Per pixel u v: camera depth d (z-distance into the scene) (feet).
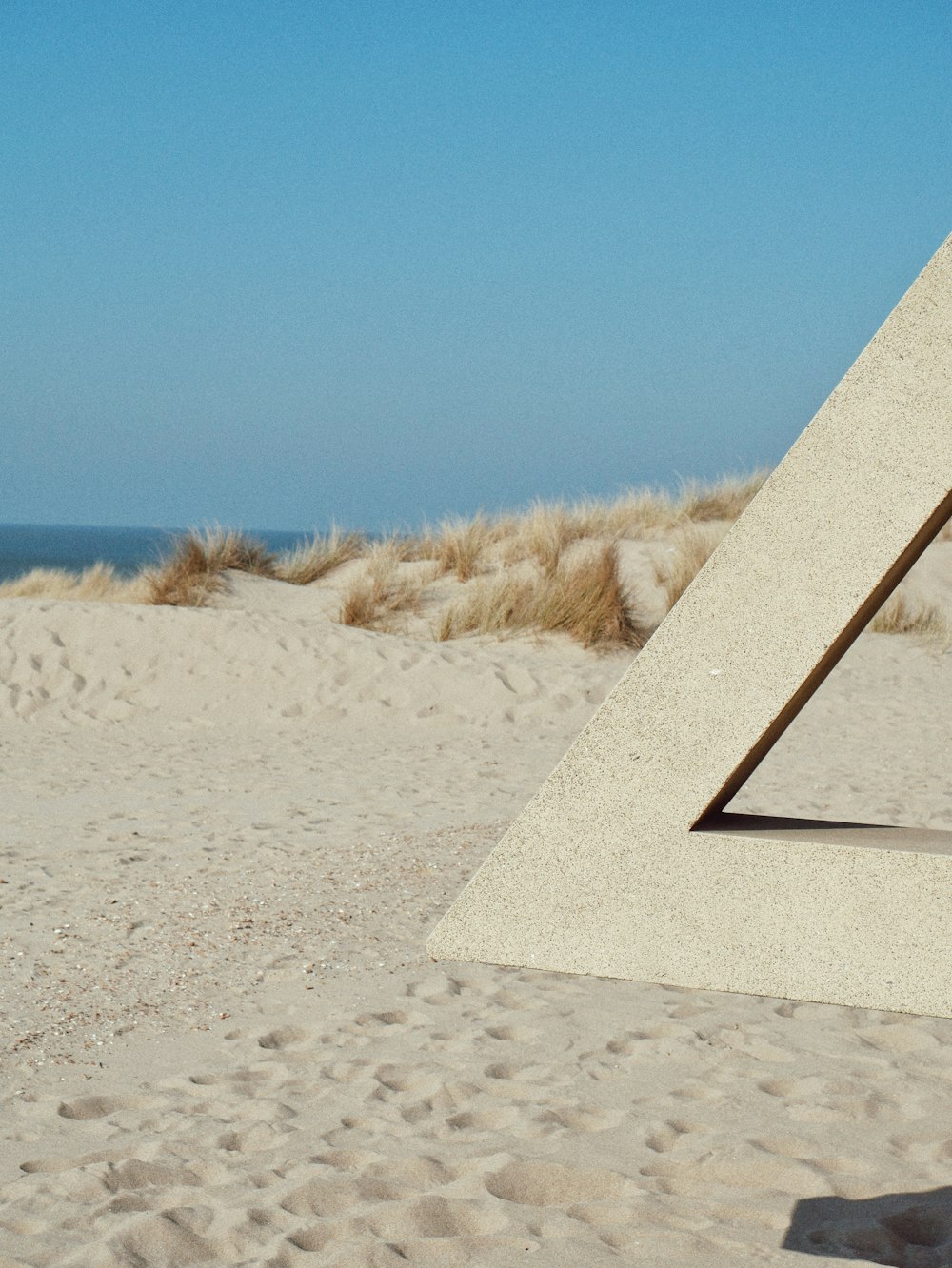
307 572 51.93
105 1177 9.41
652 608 43.27
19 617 38.42
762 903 6.98
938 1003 6.66
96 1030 12.58
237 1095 11.02
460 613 42.63
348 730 32.76
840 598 6.98
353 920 16.29
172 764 28.48
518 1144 9.95
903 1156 9.66
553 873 7.27
